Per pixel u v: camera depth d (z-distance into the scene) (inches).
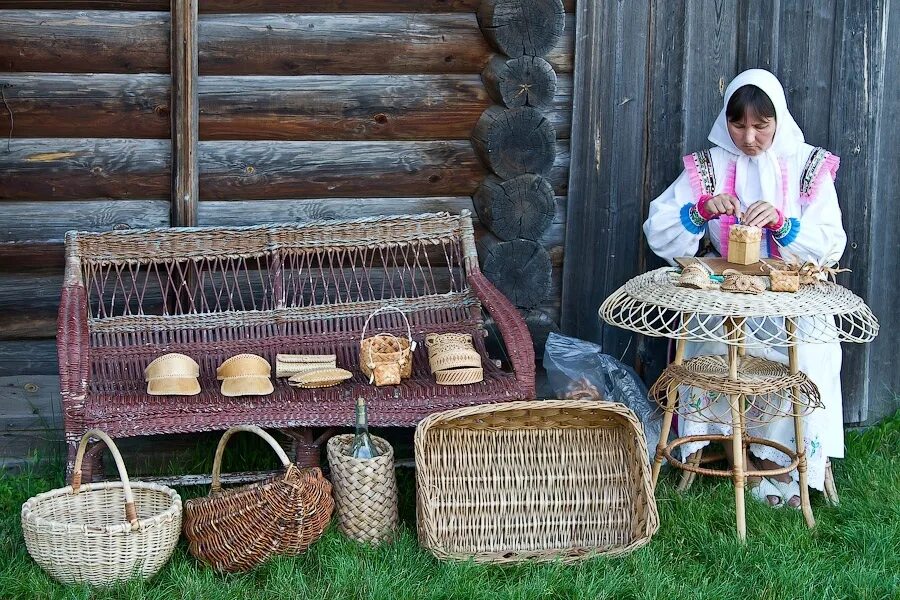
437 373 133.7
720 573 119.3
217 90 149.2
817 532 130.7
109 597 111.1
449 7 152.9
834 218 138.9
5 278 150.9
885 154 160.9
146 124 149.3
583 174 159.0
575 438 133.3
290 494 114.1
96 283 143.3
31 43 144.6
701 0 156.2
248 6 148.7
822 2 156.4
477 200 156.9
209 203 152.5
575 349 154.1
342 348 146.4
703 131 159.9
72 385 122.2
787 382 125.3
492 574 118.2
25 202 149.1
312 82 151.4
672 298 120.9
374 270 157.5
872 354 166.6
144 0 146.4
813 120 158.9
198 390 129.7
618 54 156.3
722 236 144.5
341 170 154.1
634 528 128.1
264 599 112.4
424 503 119.1
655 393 136.4
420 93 153.6
